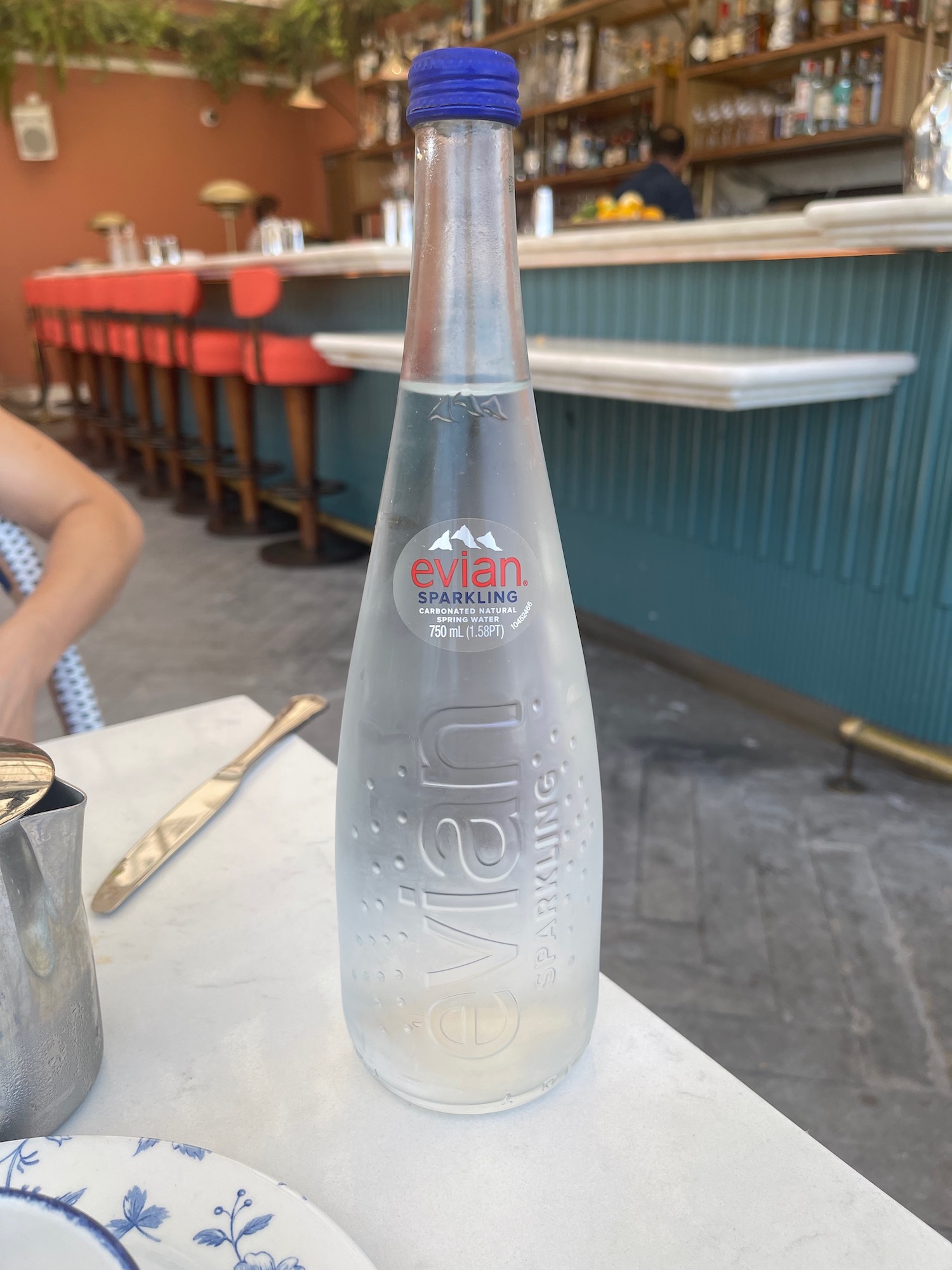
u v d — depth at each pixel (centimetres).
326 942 46
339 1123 36
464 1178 33
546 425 298
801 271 211
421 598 35
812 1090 128
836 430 213
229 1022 41
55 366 915
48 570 82
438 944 37
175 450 520
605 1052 39
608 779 213
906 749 206
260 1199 29
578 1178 33
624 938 160
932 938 159
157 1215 29
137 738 70
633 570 279
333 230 983
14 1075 33
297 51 820
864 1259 30
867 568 214
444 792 36
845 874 177
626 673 274
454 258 32
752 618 245
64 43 808
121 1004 42
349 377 391
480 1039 36
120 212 913
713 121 487
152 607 345
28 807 32
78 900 36
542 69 581
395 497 35
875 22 412
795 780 212
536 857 37
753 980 150
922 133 178
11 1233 26
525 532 34
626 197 383
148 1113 36
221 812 58
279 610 340
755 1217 31
